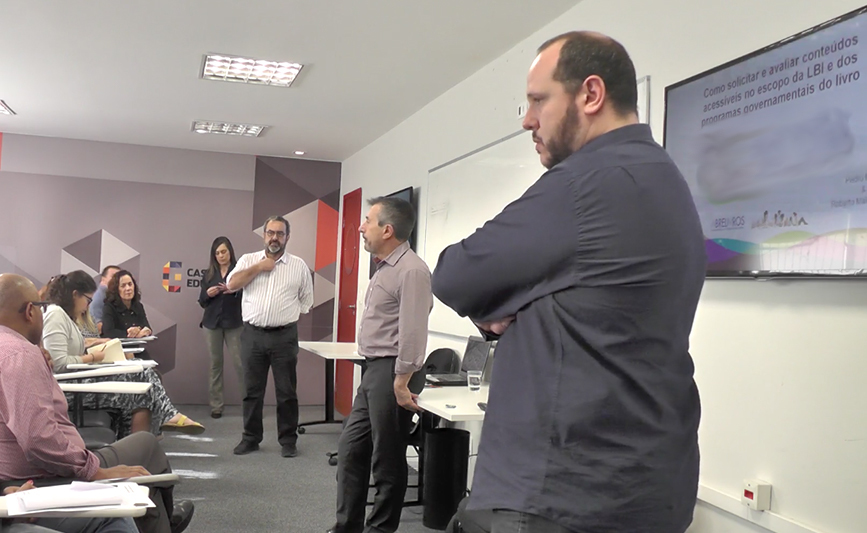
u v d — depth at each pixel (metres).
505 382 1.12
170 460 4.60
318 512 3.59
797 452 1.91
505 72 3.81
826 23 1.80
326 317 7.31
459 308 1.18
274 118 5.55
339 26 3.57
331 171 7.37
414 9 3.31
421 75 4.30
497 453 1.10
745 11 2.17
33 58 4.25
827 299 1.83
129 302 5.51
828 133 1.79
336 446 5.16
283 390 4.85
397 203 2.98
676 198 1.07
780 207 1.93
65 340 3.63
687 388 1.10
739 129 2.10
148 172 6.85
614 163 1.06
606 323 1.03
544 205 1.07
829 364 1.82
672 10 2.53
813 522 1.85
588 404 1.02
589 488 1.01
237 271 4.84
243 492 3.91
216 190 7.03
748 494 2.04
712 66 2.31
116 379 3.81
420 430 3.80
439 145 4.71
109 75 4.57
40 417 2.02
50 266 6.58
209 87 4.77
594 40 1.13
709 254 2.20
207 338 6.35
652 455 1.02
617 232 1.03
